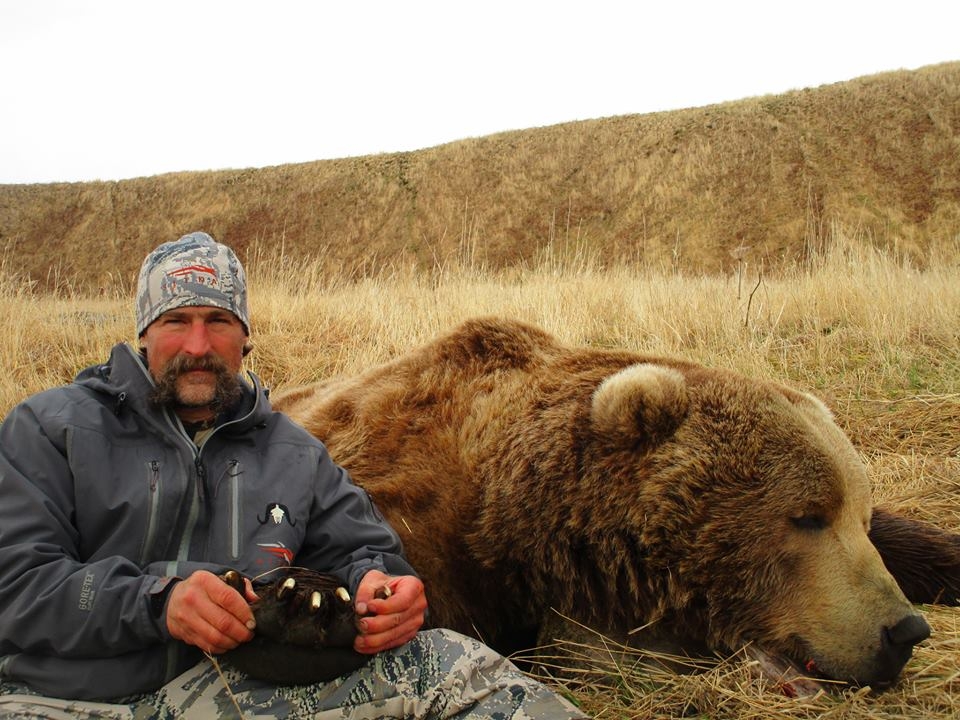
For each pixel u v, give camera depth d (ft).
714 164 144.46
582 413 11.33
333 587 8.00
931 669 10.28
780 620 10.60
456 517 11.38
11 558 7.73
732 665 10.61
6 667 7.92
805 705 9.50
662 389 10.91
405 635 8.13
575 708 8.20
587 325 28.58
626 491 10.87
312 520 9.49
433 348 13.32
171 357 9.00
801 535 10.52
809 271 37.27
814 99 148.46
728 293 30.68
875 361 22.80
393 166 173.58
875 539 12.46
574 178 155.53
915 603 12.50
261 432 9.43
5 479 8.06
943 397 19.42
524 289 33.68
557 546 11.05
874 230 123.24
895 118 138.10
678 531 10.69
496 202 156.25
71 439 8.29
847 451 11.18
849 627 10.02
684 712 9.64
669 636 11.11
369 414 12.56
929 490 15.37
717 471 10.68
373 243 157.79
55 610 7.59
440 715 8.04
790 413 11.09
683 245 132.57
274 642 7.72
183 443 8.70
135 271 161.17
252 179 179.42
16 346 24.18
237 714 7.76
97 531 8.38
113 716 7.72
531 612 11.57
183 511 8.62
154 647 7.89
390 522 11.35
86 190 181.98
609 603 11.04
